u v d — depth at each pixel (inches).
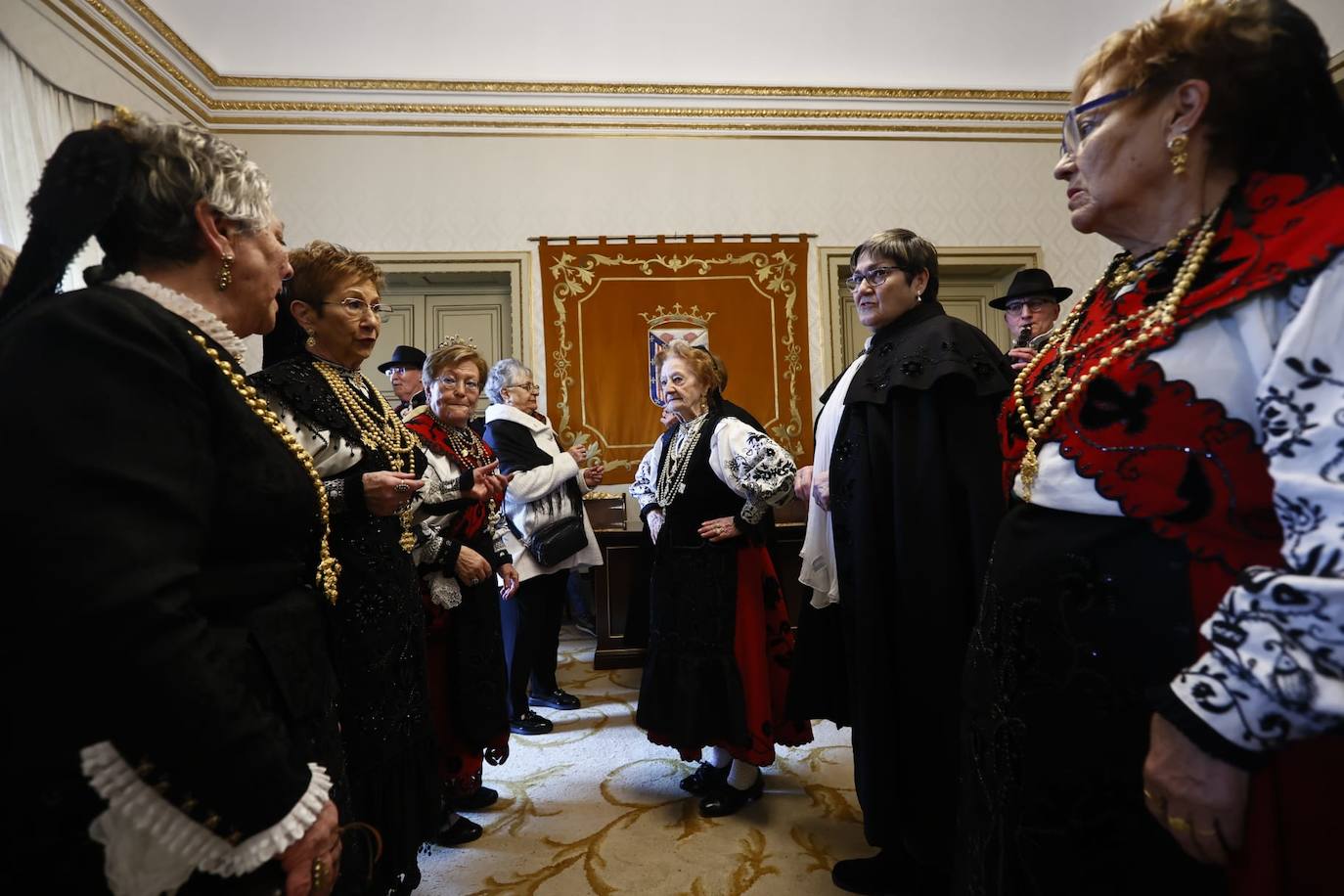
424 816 53.1
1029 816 29.9
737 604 77.2
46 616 21.5
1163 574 26.5
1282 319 24.2
